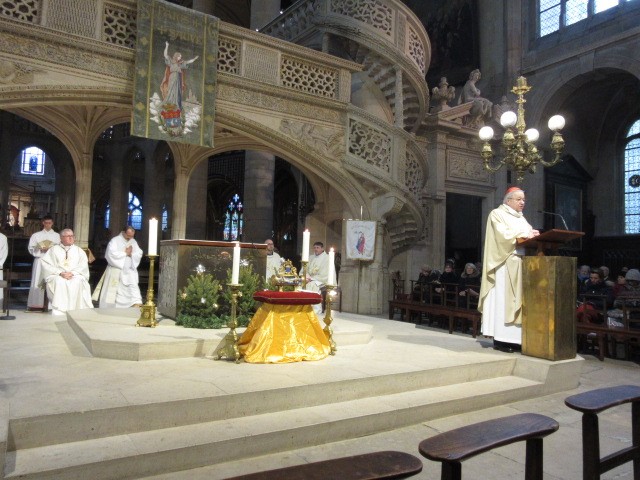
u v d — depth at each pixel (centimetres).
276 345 507
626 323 802
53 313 832
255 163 1638
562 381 555
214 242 655
